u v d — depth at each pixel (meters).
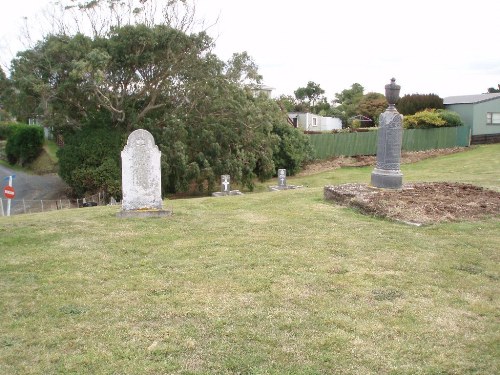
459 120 37.62
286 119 34.38
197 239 8.34
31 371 4.05
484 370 4.11
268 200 13.06
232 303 5.47
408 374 4.05
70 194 26.72
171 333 4.73
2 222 9.89
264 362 4.21
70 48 22.55
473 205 10.60
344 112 62.62
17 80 22.84
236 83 28.25
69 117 24.88
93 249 7.72
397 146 12.36
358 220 9.95
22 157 39.84
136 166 10.28
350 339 4.63
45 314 5.20
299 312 5.24
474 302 5.59
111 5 25.83
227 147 27.64
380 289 5.97
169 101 26.16
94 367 4.12
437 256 7.39
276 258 7.20
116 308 5.36
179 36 23.89
